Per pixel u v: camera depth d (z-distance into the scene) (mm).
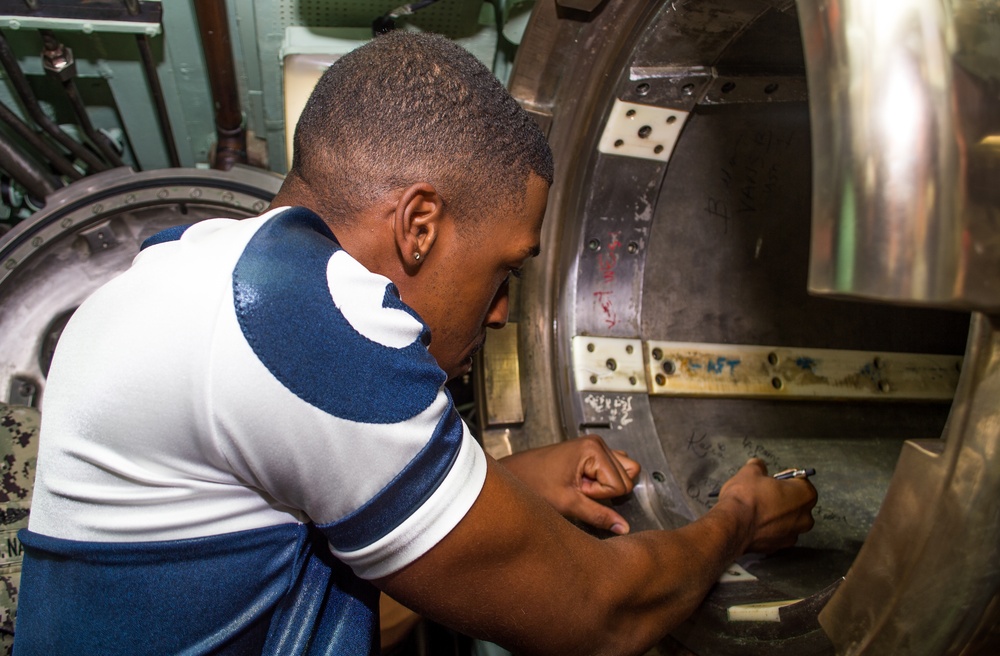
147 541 637
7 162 1583
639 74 1205
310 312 602
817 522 1425
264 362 582
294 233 656
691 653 1078
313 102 754
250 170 1564
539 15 1154
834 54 563
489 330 1328
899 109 537
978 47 542
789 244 1594
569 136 1270
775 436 1540
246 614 680
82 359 640
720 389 1468
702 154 1477
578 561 712
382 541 617
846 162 555
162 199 1538
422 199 718
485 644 1276
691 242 1511
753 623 997
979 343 624
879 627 733
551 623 691
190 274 624
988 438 625
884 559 719
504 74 1644
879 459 1578
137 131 1688
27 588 700
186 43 1537
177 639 660
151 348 601
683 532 918
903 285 535
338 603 750
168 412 599
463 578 642
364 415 596
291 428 588
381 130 710
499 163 731
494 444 1315
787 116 1487
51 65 1466
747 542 1034
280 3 1485
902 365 1633
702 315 1513
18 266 1489
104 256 1547
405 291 768
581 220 1339
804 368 1546
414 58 726
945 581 669
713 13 1111
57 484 644
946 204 528
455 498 624
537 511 690
